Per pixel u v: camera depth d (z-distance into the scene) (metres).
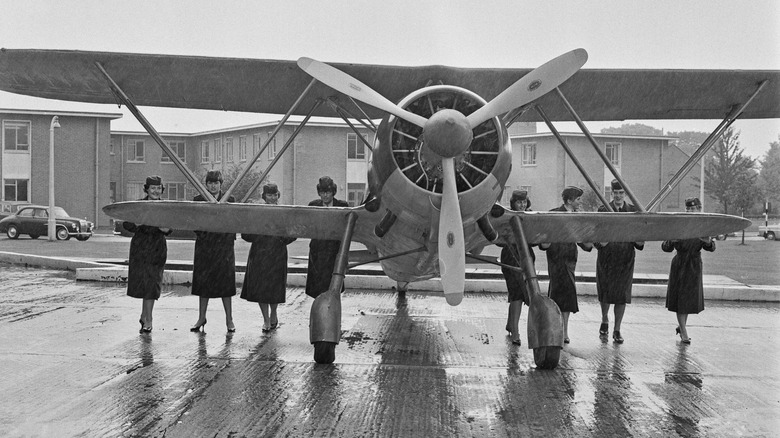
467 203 6.73
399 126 6.91
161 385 5.99
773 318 10.30
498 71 7.98
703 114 9.46
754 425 5.09
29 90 8.87
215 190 8.48
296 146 42.75
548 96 8.70
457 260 6.42
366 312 10.46
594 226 7.62
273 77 8.28
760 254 26.56
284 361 7.02
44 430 4.79
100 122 42.81
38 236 32.44
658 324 9.70
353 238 8.18
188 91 8.75
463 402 5.63
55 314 9.70
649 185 44.50
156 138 8.31
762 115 9.42
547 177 43.19
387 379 6.36
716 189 47.03
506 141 6.86
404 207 6.79
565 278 8.27
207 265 8.41
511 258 8.31
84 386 5.92
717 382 6.37
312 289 8.65
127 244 28.55
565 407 5.52
